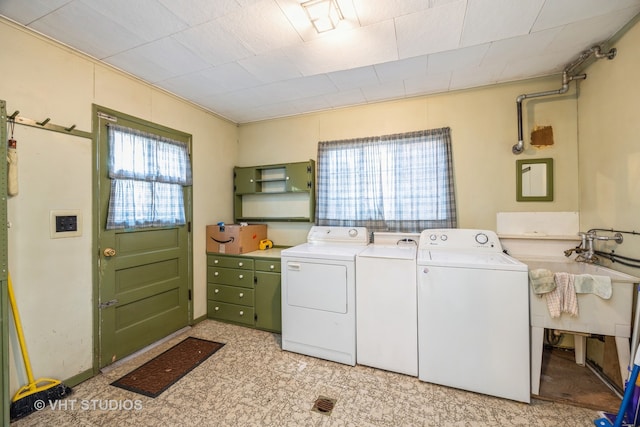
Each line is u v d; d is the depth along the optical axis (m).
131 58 2.04
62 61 1.86
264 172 3.46
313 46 1.91
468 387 1.82
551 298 1.67
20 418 1.57
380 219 2.85
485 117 2.53
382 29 1.73
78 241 1.95
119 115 2.22
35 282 1.72
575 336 2.11
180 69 2.21
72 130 1.92
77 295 1.94
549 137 2.34
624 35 1.72
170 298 2.67
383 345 2.08
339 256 2.20
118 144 2.21
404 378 1.98
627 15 1.60
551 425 1.52
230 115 3.29
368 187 2.90
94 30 1.71
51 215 1.80
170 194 2.69
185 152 2.84
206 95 2.72
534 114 2.38
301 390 1.86
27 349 1.68
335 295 2.21
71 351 1.90
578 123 2.25
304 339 2.32
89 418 1.60
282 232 3.38
